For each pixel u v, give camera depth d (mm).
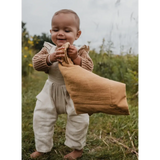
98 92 1085
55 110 1516
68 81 1180
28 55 4105
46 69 1464
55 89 1501
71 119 1506
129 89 3057
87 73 1147
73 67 1197
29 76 4098
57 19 1347
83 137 1545
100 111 1119
